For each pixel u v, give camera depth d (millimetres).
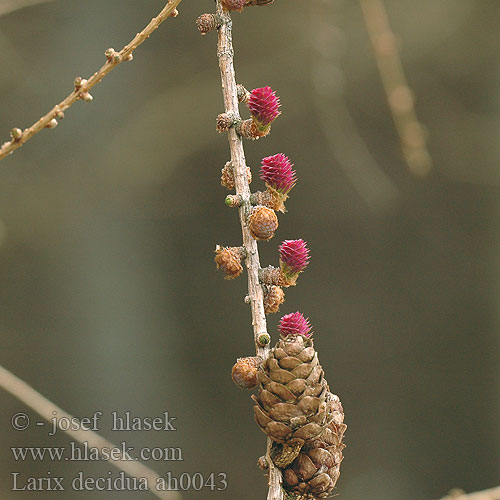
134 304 3053
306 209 3191
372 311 3168
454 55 3043
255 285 1066
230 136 1068
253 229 1062
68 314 2959
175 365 3059
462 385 3033
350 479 2922
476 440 2963
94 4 2967
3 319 2885
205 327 3137
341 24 2896
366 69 2977
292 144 3133
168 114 3018
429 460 2961
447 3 3012
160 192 3121
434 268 3145
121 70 3031
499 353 3021
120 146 2988
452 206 3125
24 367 2846
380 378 3092
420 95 3066
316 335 3158
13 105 2908
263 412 1056
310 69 2957
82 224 3018
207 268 3178
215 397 3057
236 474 2863
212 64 3080
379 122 3064
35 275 2961
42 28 2918
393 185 3102
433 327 3117
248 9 2930
